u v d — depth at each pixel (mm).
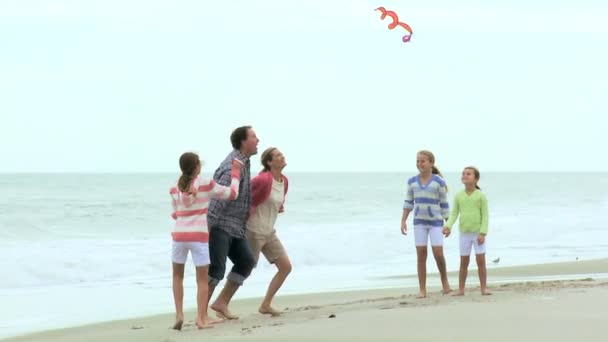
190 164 13469
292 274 25734
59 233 37000
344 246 31891
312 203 57344
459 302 15109
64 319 17406
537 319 12430
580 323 12070
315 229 39281
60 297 20984
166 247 31688
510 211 57281
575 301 14539
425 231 17188
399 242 34188
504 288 17922
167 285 23516
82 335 14688
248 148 14281
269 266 27250
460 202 17000
